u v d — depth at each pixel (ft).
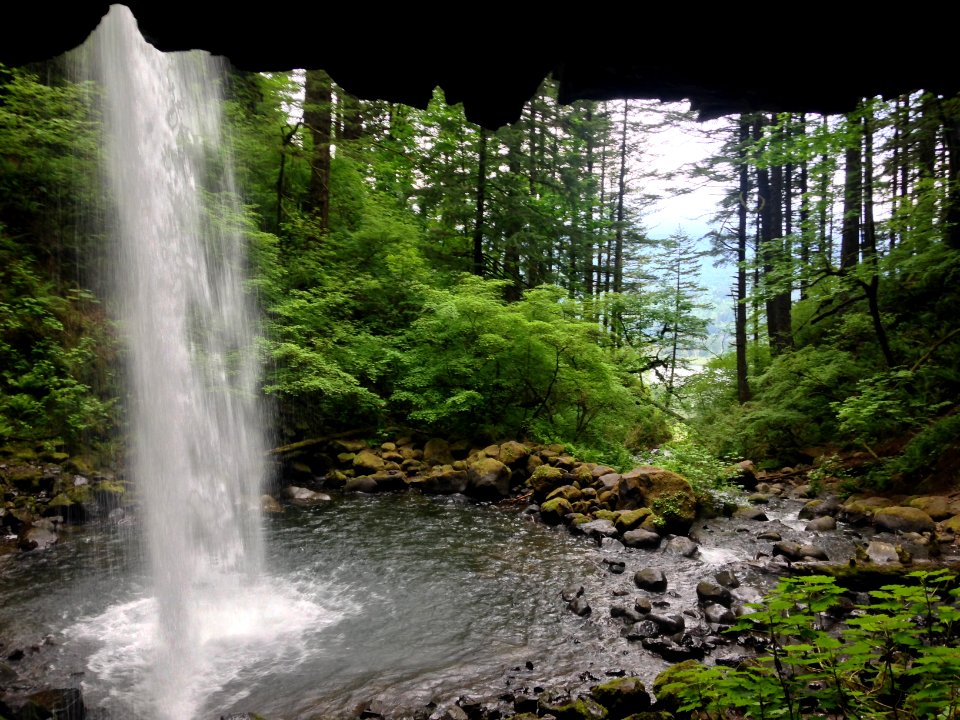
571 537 24.94
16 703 11.98
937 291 39.55
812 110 8.01
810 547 22.22
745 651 14.56
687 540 23.48
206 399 31.53
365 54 6.97
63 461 26.53
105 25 30.63
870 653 7.27
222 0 6.37
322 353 36.17
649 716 11.25
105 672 13.79
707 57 7.08
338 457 35.29
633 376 46.96
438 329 40.75
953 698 6.64
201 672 13.98
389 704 12.53
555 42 6.90
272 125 41.63
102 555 20.98
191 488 28.27
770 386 44.57
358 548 23.21
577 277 64.75
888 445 33.96
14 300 29.45
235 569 20.71
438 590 19.20
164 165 33.78
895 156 38.83
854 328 42.50
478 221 51.16
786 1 6.37
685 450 34.50
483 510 29.17
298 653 15.01
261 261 36.01
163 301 33.04
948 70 7.03
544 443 38.83
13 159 32.68
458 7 6.48
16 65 7.00
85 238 33.63
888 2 6.35
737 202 56.85
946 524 24.16
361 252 45.62
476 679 13.69
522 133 52.60
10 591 17.90
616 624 16.61
